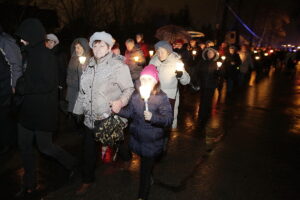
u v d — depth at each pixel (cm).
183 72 455
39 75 324
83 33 1528
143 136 328
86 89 349
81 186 369
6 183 379
